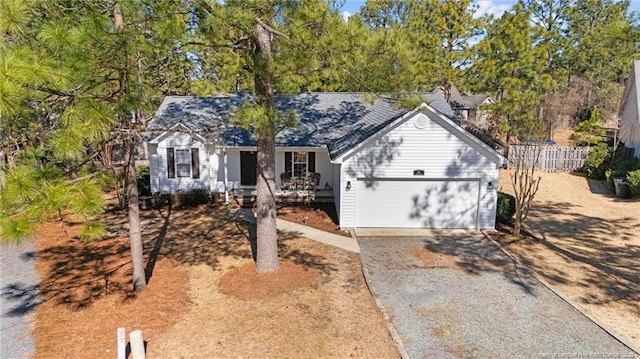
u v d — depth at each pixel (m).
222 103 20.50
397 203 14.68
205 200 18.12
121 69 6.82
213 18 7.86
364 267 11.16
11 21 5.10
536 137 17.02
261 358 7.15
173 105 20.19
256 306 8.88
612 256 12.06
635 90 22.67
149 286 9.77
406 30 9.85
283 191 18.17
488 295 9.59
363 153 14.20
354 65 8.75
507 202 15.23
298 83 10.18
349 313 8.69
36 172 5.34
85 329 8.02
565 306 9.05
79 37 5.55
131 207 9.20
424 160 14.22
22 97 5.04
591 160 22.53
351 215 14.63
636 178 18.14
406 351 7.41
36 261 11.51
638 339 7.79
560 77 26.80
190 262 11.34
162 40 7.57
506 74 21.08
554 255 12.17
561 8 34.06
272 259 10.41
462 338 7.84
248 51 9.17
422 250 12.58
